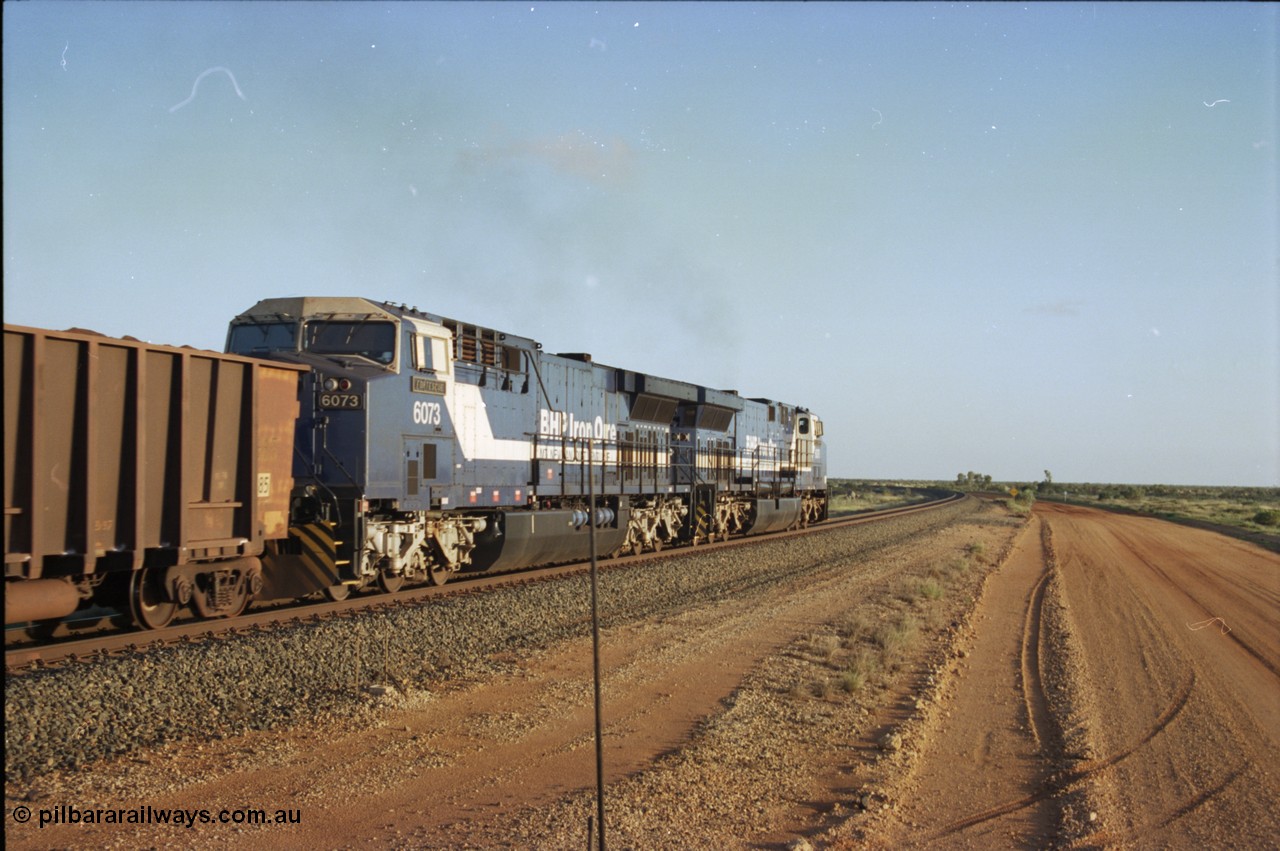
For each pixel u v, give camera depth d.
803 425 44.41
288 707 10.12
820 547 32.47
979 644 16.94
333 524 15.34
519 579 20.58
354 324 16.69
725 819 7.77
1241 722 12.10
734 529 35.81
